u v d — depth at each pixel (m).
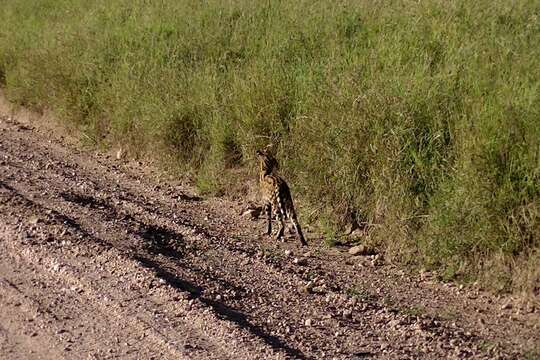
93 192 12.45
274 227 11.39
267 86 12.66
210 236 10.66
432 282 9.28
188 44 15.88
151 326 7.55
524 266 8.78
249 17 16.53
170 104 13.82
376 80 11.33
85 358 7.14
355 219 10.77
